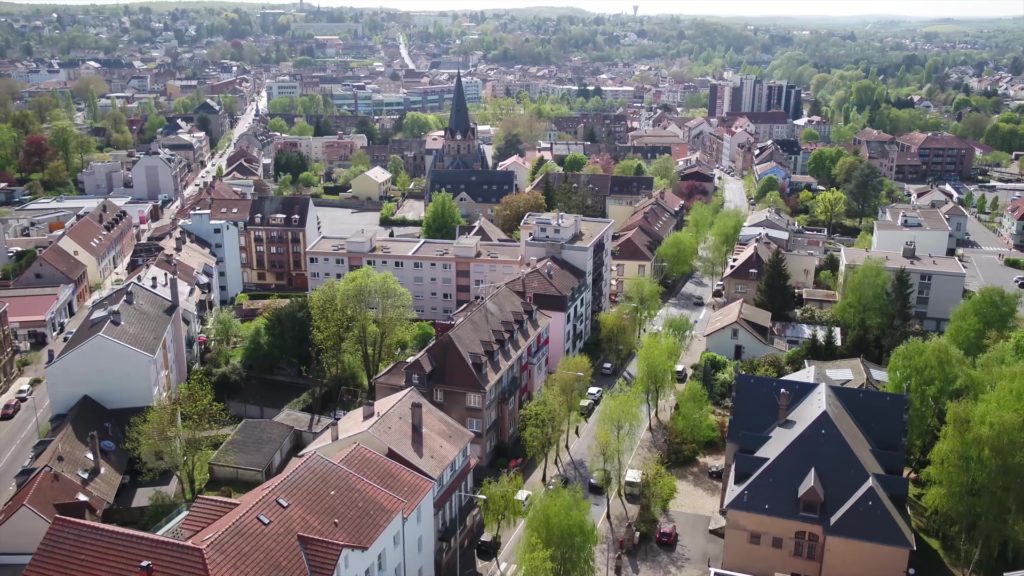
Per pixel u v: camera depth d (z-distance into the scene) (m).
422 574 81.94
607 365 139.12
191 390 112.31
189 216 183.88
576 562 77.50
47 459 95.81
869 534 74.56
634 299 146.00
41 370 139.12
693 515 97.94
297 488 69.75
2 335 131.50
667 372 113.94
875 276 141.25
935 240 178.00
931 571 85.44
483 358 107.50
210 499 72.94
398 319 128.12
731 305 148.50
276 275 191.25
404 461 84.12
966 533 84.31
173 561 60.25
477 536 95.69
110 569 60.69
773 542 78.50
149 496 100.94
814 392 89.38
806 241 198.38
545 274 137.75
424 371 106.12
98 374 110.69
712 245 182.38
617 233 198.88
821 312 151.62
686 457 109.94
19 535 87.88
